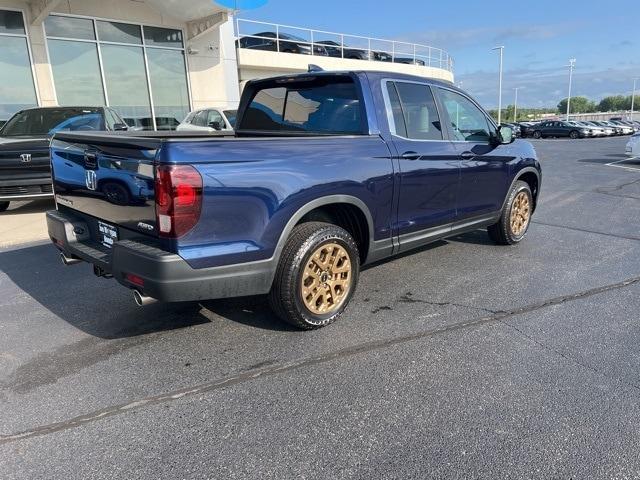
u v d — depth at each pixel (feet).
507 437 8.18
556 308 13.38
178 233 9.37
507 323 12.49
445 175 15.02
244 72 70.18
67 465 7.66
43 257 18.70
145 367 10.54
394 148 13.25
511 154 18.10
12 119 28.63
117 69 44.78
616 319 12.64
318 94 14.21
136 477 7.41
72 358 10.94
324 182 11.43
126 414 8.93
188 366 10.55
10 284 15.71
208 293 10.02
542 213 26.63
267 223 10.49
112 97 44.83
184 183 9.25
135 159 9.83
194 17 46.29
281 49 74.74
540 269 16.65
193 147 9.41
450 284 15.31
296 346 11.39
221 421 8.71
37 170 24.17
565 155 65.41
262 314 13.12
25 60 39.27
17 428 8.55
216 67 51.85
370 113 13.06
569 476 7.32
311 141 11.45
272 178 10.46
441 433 8.30
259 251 10.49
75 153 12.03
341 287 12.42
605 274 16.06
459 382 9.81
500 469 7.47
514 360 10.64
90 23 42.39
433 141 14.67
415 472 7.43
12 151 23.71
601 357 10.74
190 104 50.55
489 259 17.85
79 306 13.87
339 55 80.38
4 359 10.93
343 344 11.46
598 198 31.30
